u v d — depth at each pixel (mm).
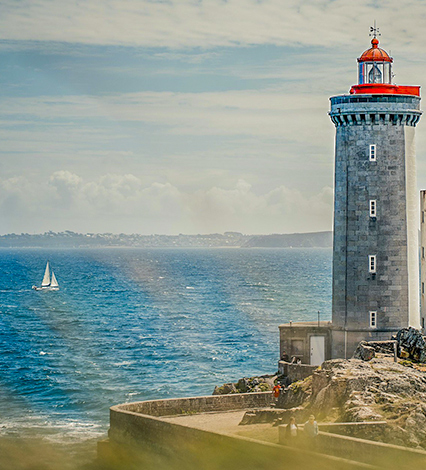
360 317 83562
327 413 54219
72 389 98062
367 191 83500
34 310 195625
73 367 112812
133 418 60469
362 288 83500
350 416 51500
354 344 83500
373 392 53969
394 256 83375
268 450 49781
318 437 47875
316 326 85625
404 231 83688
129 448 60625
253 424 58531
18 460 68250
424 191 89375
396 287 83375
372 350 66500
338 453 46844
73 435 76875
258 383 80438
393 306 83312
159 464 57719
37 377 105000
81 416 85062
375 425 48656
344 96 83375
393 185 83500
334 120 85125
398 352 66688
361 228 83562
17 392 96250
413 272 84062
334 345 84562
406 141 83750
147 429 59062
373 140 83375
